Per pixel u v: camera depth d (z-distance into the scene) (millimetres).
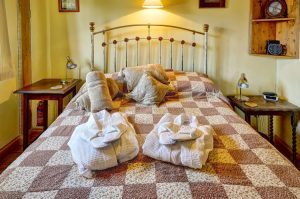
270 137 3037
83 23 3213
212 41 3186
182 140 1394
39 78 3285
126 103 2457
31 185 1163
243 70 3229
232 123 1917
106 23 3205
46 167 1308
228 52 3201
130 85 2623
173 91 2654
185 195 1094
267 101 2914
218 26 3156
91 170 1270
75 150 1378
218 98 2621
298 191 1123
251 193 1107
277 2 2873
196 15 3150
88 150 1344
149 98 2418
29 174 1246
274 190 1128
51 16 3203
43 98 2676
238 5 3113
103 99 2219
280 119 3084
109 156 1316
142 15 3172
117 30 3213
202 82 2783
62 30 3232
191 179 1209
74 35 3236
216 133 1729
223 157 1411
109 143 1364
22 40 2922
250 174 1252
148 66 2764
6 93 2822
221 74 3242
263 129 3271
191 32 3182
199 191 1119
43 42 3242
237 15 3133
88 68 3287
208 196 1088
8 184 1172
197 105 2395
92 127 1539
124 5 3162
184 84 2748
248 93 3268
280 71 3115
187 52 3219
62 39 3250
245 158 1404
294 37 2766
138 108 2307
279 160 1390
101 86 2305
